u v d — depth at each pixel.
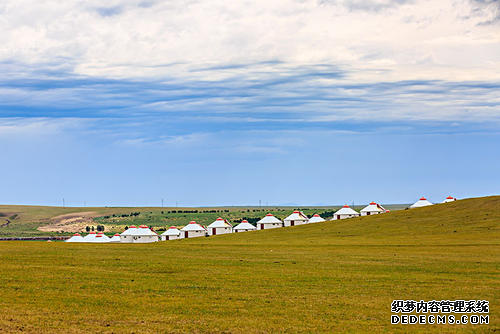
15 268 49.19
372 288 40.44
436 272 48.50
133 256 61.81
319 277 45.50
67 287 40.12
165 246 81.25
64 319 30.88
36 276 44.78
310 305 34.78
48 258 57.62
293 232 117.31
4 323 29.59
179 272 48.22
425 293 38.50
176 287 40.62
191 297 37.03
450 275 46.62
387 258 60.28
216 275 46.50
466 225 101.50
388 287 40.81
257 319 31.38
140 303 35.09
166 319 31.20
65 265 52.06
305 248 76.50
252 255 64.38
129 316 31.80
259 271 49.12
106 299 36.16
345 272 48.59
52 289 39.31
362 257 61.59
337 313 32.84
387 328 29.97
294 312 33.03
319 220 166.12
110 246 79.94
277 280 43.97
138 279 44.06
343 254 65.62
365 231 108.12
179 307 34.09
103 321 30.64
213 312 32.88
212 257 61.47
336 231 112.31
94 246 79.06
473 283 42.47
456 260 57.59
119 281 43.00
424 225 107.12
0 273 46.00
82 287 40.22
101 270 48.91
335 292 38.91
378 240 90.12
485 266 52.31
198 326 29.83
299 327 29.88
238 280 43.88
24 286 40.25
